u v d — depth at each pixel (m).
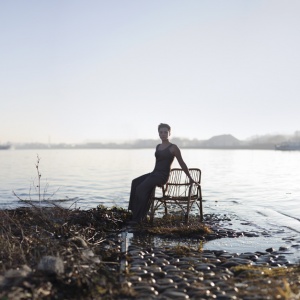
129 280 4.75
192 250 6.52
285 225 9.07
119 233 7.91
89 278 4.46
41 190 16.89
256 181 21.69
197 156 72.88
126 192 16.23
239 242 7.27
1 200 13.42
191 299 4.15
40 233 6.27
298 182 21.08
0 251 5.44
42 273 4.40
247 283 4.68
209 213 10.80
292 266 5.56
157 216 9.88
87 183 20.19
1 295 3.86
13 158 64.19
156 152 8.93
